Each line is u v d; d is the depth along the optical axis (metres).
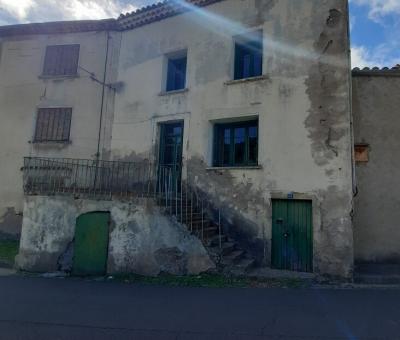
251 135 10.59
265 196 9.45
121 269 8.70
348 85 8.84
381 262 9.24
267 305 5.95
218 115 10.68
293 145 9.29
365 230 9.41
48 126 13.62
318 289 7.18
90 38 13.79
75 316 5.34
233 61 10.85
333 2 9.35
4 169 13.65
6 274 8.99
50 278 8.52
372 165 9.64
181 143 11.71
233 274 8.17
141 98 12.50
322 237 8.52
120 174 12.35
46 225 9.47
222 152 11.02
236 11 10.88
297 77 9.52
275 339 4.41
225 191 10.12
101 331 4.68
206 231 8.95
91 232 9.11
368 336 4.51
